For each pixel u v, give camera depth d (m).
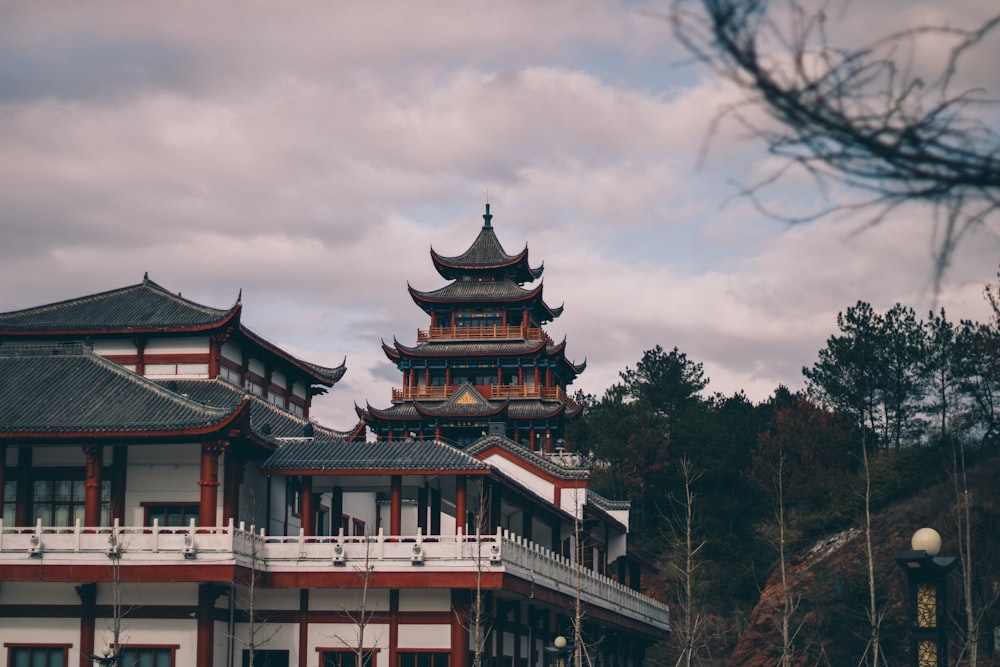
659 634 111.88
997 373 119.19
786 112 7.48
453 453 75.06
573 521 95.62
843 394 135.75
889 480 119.69
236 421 70.81
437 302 131.62
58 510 73.50
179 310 92.19
